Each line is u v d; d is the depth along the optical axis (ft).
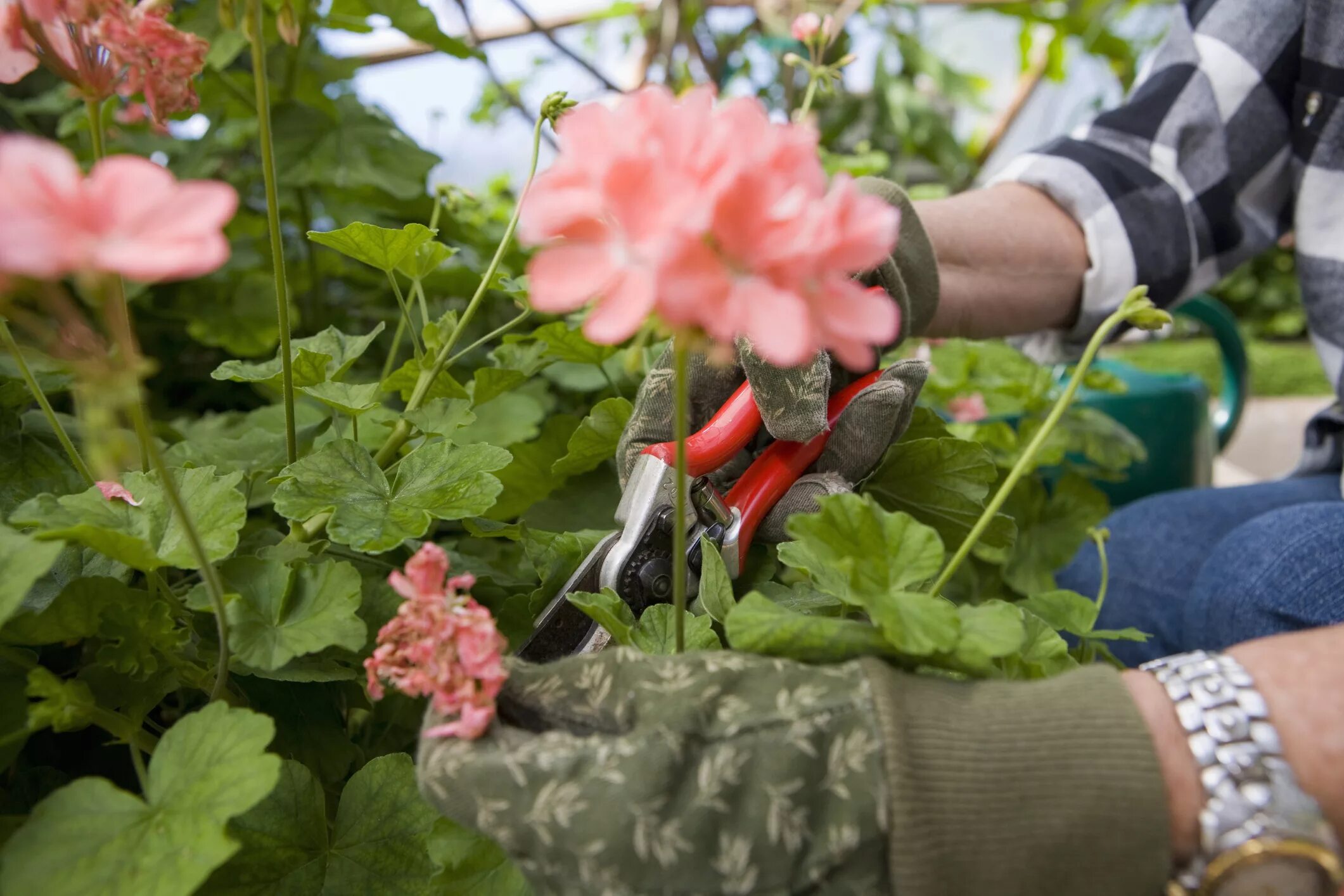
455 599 1.65
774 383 2.12
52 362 2.54
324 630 1.96
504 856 1.99
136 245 1.19
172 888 1.46
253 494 2.92
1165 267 3.56
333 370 2.85
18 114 4.78
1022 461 1.93
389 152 4.42
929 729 1.53
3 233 1.12
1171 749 1.55
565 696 1.69
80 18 1.86
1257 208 3.76
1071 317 3.69
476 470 2.33
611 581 2.18
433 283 4.14
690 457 2.18
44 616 1.88
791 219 1.27
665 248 1.21
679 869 1.46
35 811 1.61
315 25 4.41
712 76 7.39
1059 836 1.47
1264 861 1.46
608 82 5.13
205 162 4.66
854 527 1.86
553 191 1.36
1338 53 3.32
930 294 2.83
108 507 2.06
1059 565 3.82
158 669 2.07
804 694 1.59
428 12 4.12
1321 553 2.78
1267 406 12.09
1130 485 5.27
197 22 4.30
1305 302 3.65
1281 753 1.52
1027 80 8.97
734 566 2.31
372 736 2.73
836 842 1.47
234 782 1.59
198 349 4.88
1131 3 9.36
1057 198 3.53
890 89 8.49
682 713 1.56
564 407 4.21
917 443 2.50
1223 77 3.57
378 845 2.00
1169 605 3.70
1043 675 2.10
